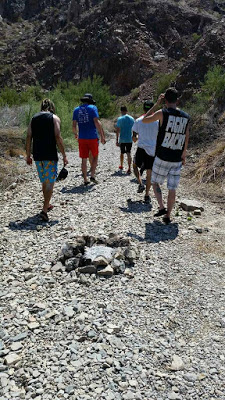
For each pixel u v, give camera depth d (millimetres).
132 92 34312
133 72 36719
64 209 6676
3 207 6859
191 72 18156
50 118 5930
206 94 13461
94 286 4172
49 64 42188
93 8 45062
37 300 3922
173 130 5535
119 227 5812
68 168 10312
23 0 58188
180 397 2758
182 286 4227
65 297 3971
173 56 37000
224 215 6473
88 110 7980
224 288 4215
